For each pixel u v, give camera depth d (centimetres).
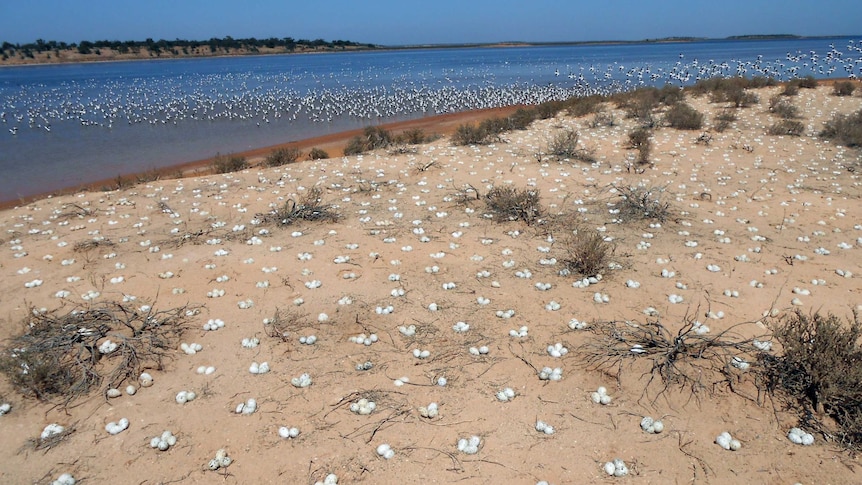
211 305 791
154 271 905
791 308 746
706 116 2288
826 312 731
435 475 490
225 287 845
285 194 1361
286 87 5956
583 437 530
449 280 859
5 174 1978
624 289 816
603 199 1239
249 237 1057
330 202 1275
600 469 493
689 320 723
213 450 528
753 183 1361
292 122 3344
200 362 662
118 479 494
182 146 2561
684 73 4972
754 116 2236
